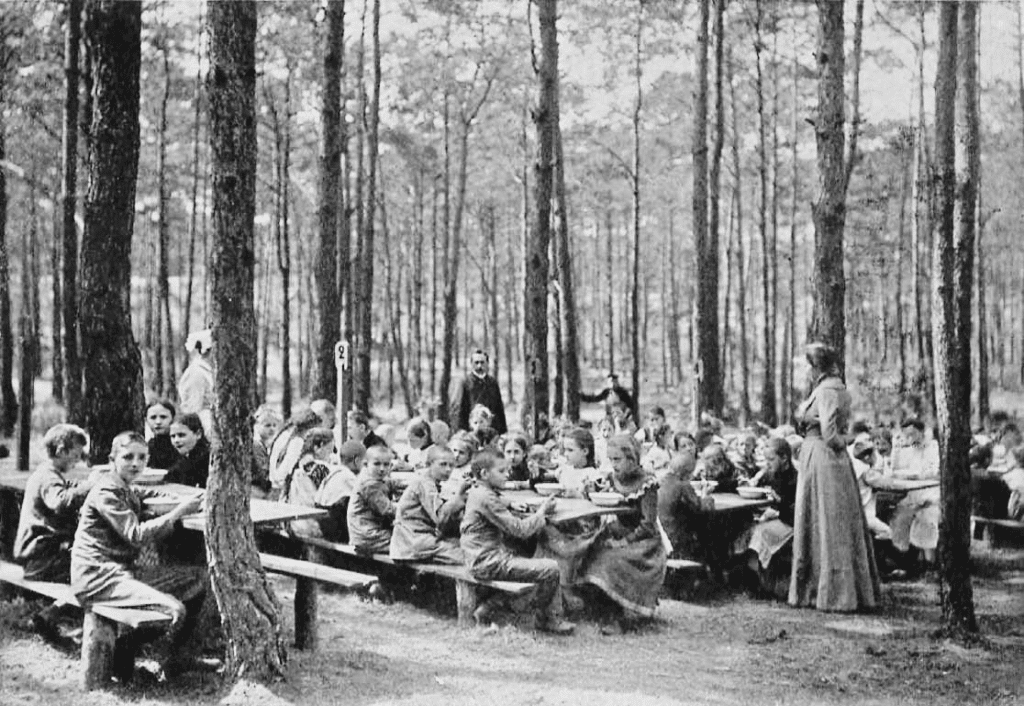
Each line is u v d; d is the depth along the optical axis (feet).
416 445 36.73
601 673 21.58
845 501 28.63
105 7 28.86
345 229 70.69
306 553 30.22
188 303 81.46
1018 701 20.27
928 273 106.22
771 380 83.15
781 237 143.54
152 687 19.01
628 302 141.18
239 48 18.56
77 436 22.12
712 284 63.98
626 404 51.98
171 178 96.63
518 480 34.22
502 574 24.50
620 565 26.22
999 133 87.40
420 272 119.75
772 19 82.89
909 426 42.01
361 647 22.75
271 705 17.93
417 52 96.43
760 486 32.81
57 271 77.25
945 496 25.25
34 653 20.92
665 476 30.53
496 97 103.76
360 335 73.61
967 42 25.77
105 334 29.22
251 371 18.98
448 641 23.72
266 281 119.85
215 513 18.71
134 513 19.74
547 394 49.65
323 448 30.91
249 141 18.78
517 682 20.36
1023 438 44.19
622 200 134.82
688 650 24.14
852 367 115.65
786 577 29.94
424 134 110.83
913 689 21.17
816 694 20.65
